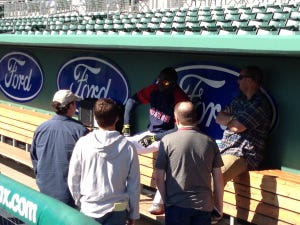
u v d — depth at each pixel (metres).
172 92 5.66
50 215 2.38
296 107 4.89
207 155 3.80
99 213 3.53
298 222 4.19
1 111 8.52
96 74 7.42
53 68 8.25
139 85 6.79
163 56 6.39
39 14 11.02
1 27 9.45
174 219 3.84
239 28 5.05
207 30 5.37
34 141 4.16
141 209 5.24
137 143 5.41
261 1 6.84
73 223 2.25
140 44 5.48
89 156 3.54
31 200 2.53
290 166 4.95
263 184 4.45
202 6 7.21
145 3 8.32
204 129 5.90
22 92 8.98
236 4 6.97
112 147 3.54
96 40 6.17
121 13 8.01
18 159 7.38
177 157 3.80
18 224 2.72
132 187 3.62
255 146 4.62
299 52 3.96
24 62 8.88
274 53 4.30
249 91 4.62
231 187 4.73
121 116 6.69
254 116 4.52
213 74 5.77
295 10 5.25
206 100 5.87
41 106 8.59
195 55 5.96
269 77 5.12
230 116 4.84
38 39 7.32
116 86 7.11
